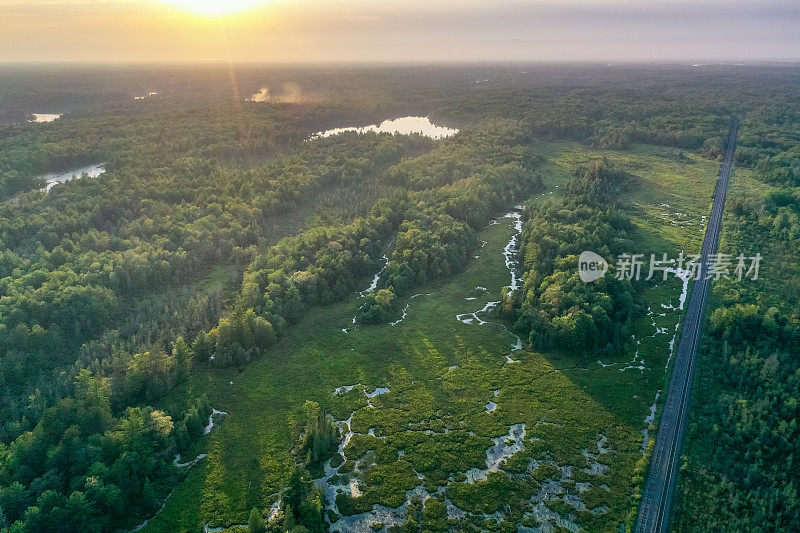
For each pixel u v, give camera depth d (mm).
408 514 79312
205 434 96750
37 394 102562
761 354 109250
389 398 105375
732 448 88312
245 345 119250
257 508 80938
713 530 74375
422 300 142625
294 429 97812
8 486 78000
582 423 96500
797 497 78438
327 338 126375
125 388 102688
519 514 78875
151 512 80312
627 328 120562
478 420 98500
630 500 80125
